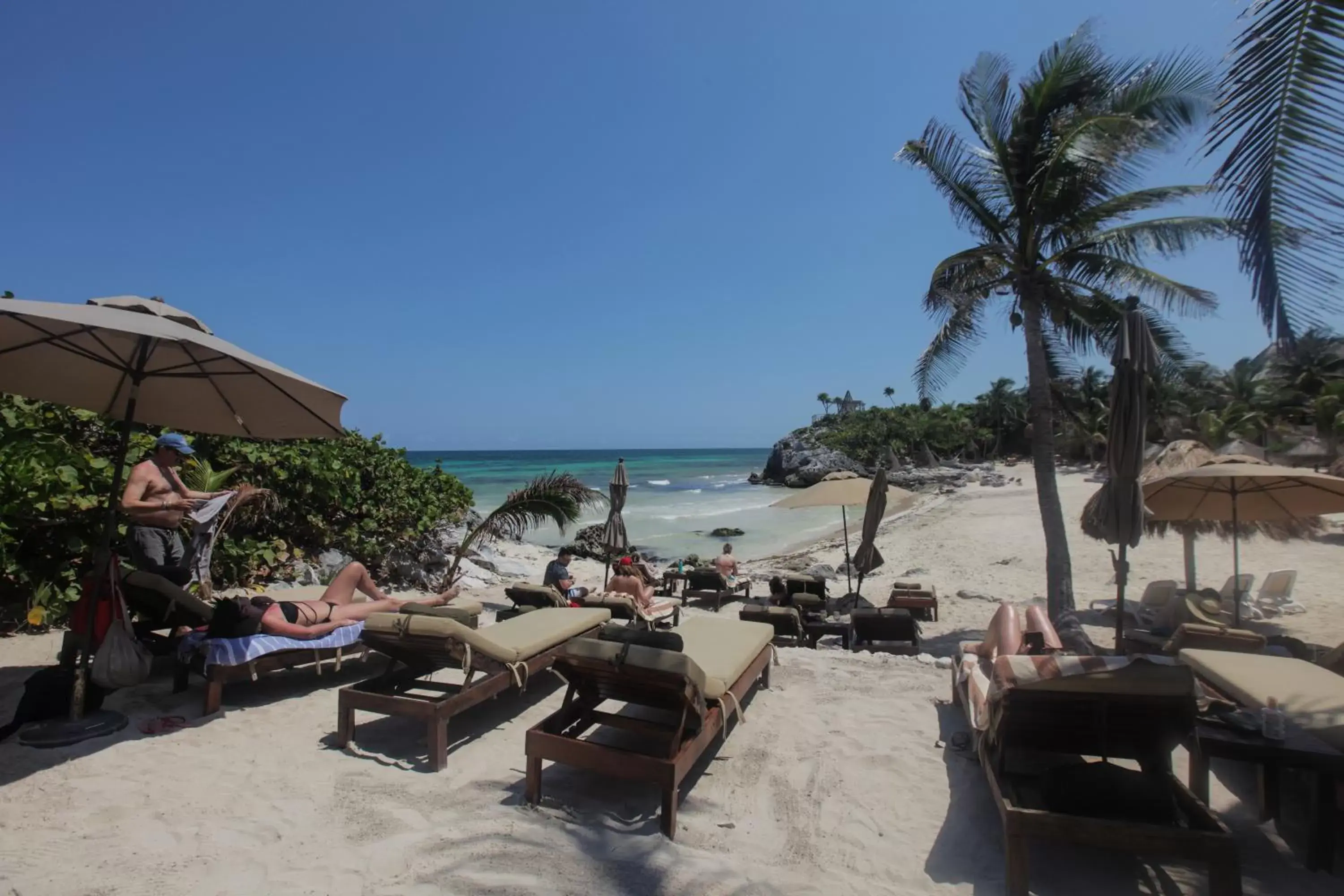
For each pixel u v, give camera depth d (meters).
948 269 10.43
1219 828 2.73
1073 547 16.41
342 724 4.04
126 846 2.93
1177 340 9.97
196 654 4.59
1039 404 9.53
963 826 3.35
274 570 8.59
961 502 29.52
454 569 8.89
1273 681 3.84
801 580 10.36
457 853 2.99
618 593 8.67
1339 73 2.64
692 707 3.46
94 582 4.09
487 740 4.25
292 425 5.08
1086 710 3.07
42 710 4.07
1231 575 12.86
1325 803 3.01
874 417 67.94
